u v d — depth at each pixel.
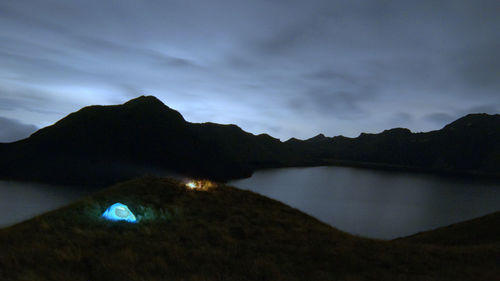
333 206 128.12
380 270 11.17
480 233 24.28
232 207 19.06
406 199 153.38
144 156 164.12
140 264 9.37
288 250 12.52
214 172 186.38
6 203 90.62
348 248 13.48
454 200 153.50
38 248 9.91
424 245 16.22
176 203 18.19
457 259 13.45
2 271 7.93
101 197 17.80
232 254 11.23
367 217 109.69
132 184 21.27
